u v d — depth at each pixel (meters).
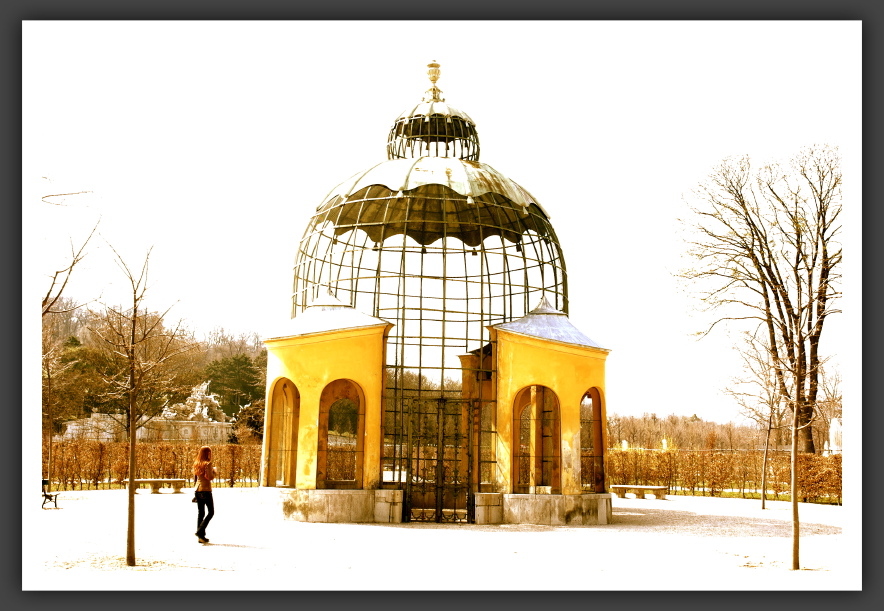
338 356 24.80
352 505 24.23
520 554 17.69
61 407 52.47
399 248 27.36
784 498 39.72
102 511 26.20
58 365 44.59
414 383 48.41
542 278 30.75
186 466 43.78
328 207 28.05
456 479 27.56
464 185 26.66
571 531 22.62
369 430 24.81
